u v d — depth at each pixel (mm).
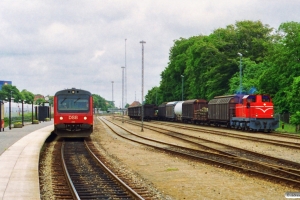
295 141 32750
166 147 29516
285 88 52906
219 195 13891
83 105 34500
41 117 70188
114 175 16484
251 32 74812
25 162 18406
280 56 54250
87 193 13758
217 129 52156
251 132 45312
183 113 72562
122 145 31766
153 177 17500
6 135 34344
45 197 13328
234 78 66062
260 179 16297
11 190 12547
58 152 26672
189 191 14586
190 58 84375
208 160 20906
